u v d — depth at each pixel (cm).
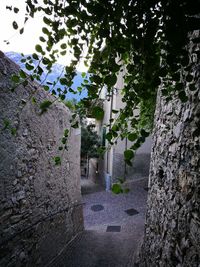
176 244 184
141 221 604
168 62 97
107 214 680
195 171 159
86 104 133
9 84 216
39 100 296
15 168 231
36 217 282
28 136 263
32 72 158
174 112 219
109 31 110
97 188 970
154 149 306
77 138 543
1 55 202
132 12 98
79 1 116
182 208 179
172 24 83
